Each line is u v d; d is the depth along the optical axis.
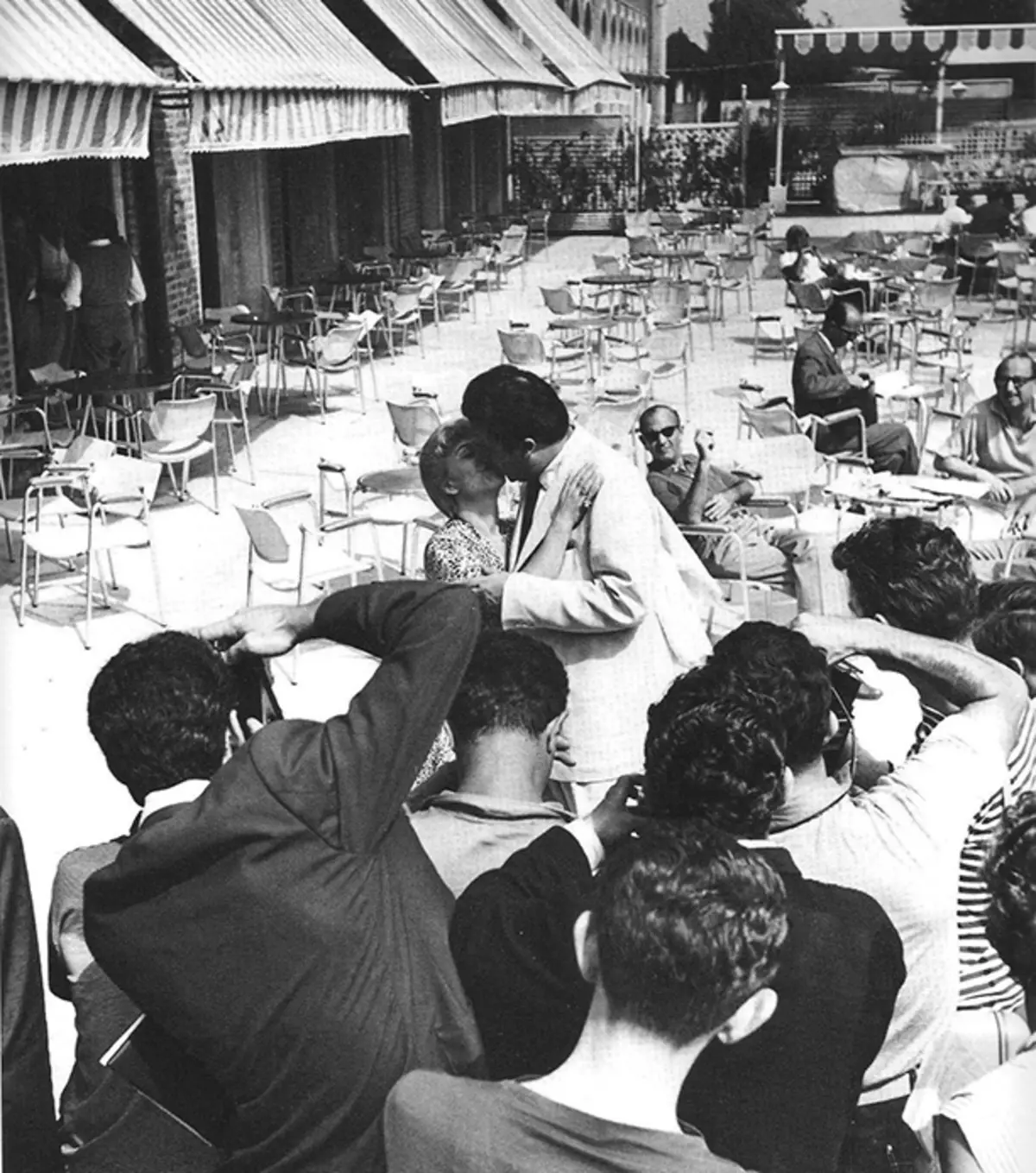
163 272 12.56
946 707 2.61
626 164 19.97
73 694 6.67
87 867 2.40
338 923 2.06
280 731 2.12
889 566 2.71
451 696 2.12
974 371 13.38
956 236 16.33
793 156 17.27
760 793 2.14
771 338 13.73
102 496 7.80
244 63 11.09
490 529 3.95
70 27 9.07
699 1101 2.03
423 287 15.57
